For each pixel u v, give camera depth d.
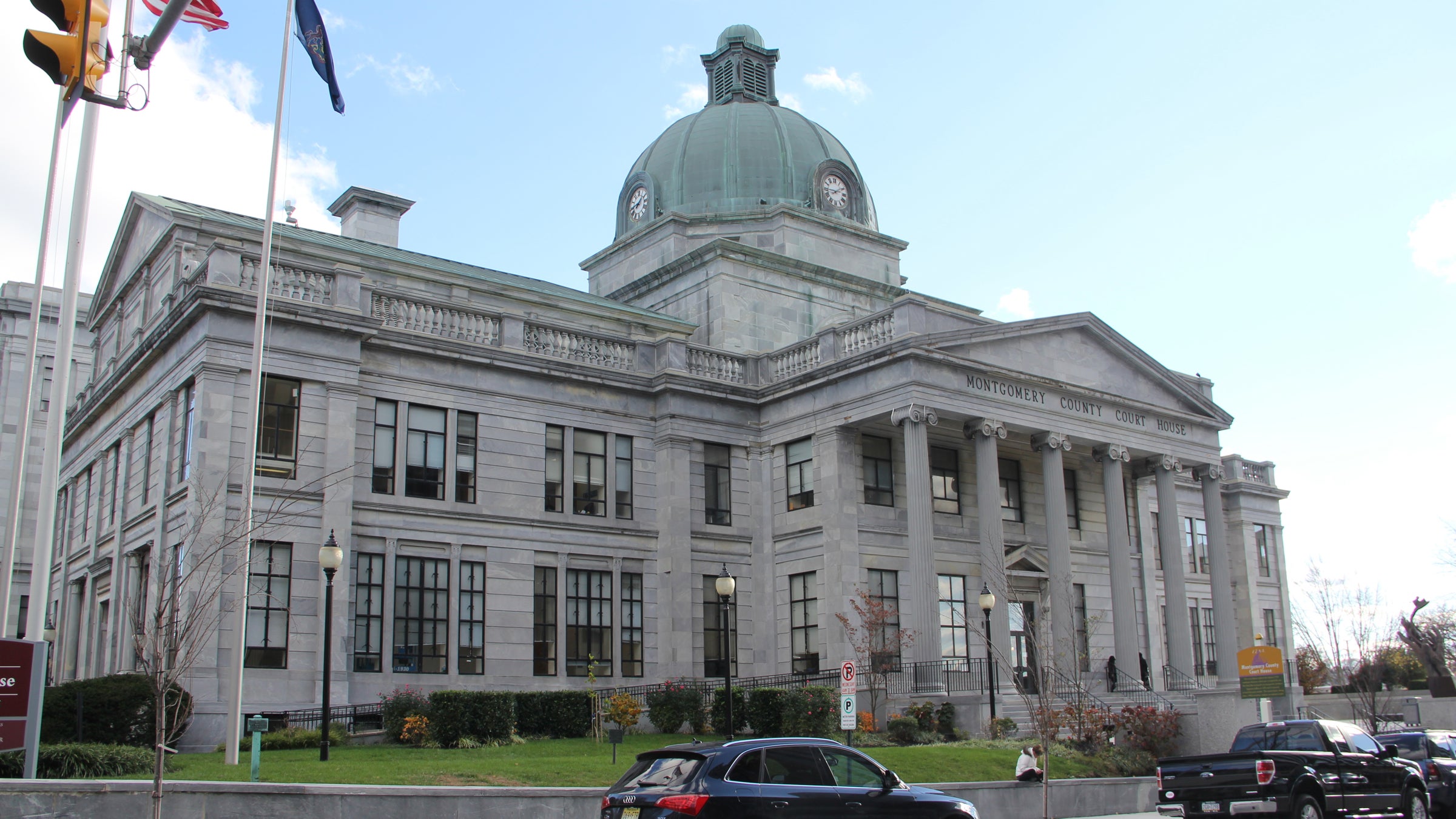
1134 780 30.06
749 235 54.59
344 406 35.47
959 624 44.31
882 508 43.16
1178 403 49.06
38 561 18.70
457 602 37.44
